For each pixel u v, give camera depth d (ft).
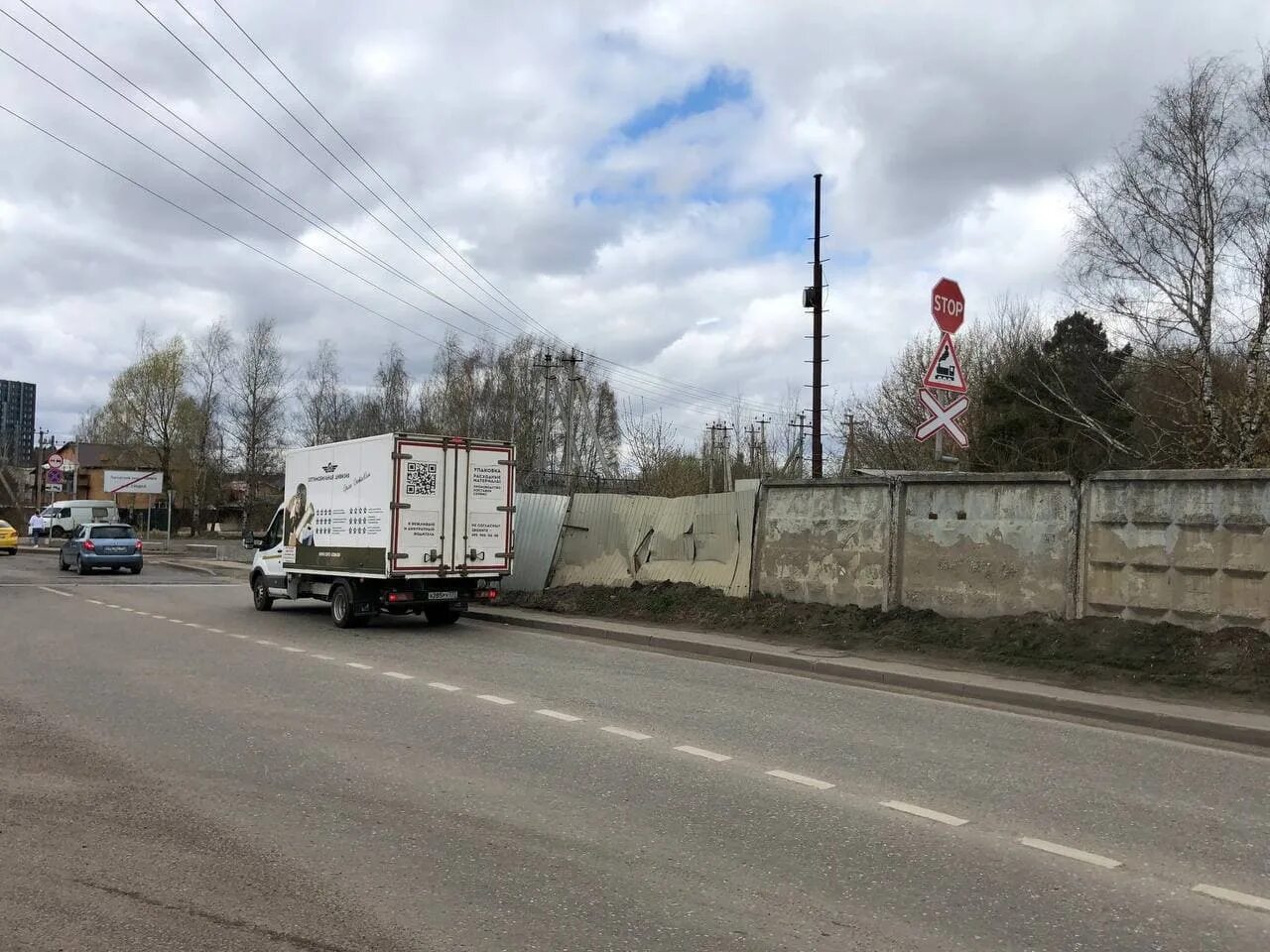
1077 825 18.57
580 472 175.73
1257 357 52.24
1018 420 84.99
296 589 56.75
